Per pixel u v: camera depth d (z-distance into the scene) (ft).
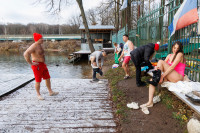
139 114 10.14
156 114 9.98
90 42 49.96
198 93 8.66
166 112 10.07
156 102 11.46
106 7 56.03
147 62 13.44
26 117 10.16
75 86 17.03
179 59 10.11
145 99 12.26
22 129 8.81
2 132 8.52
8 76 20.85
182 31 13.37
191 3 11.27
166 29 18.13
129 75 19.83
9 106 11.85
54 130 8.70
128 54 17.29
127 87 15.44
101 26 83.41
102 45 79.05
